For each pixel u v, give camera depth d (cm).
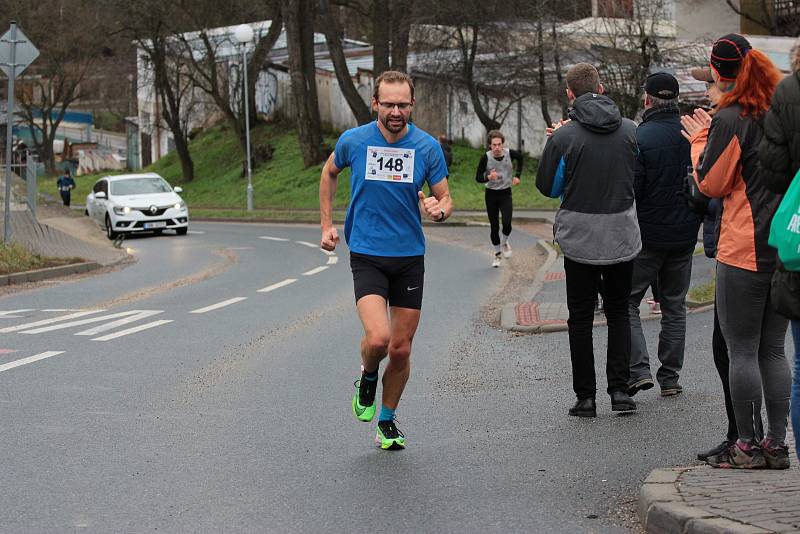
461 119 6444
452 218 4731
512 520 690
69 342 1484
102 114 13762
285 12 6788
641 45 4750
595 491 752
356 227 880
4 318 1759
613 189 977
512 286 2125
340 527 682
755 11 6800
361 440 924
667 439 899
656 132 1055
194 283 2361
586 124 978
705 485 686
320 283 2300
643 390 1112
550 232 3919
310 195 6606
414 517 702
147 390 1146
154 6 7225
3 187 3678
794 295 627
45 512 718
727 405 802
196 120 9150
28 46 2727
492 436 931
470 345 1431
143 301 2006
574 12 5766
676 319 1078
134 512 717
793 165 652
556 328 1516
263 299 2009
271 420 1003
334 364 1302
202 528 682
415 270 880
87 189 8900
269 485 782
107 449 894
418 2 5709
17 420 1004
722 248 770
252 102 8112
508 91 5884
